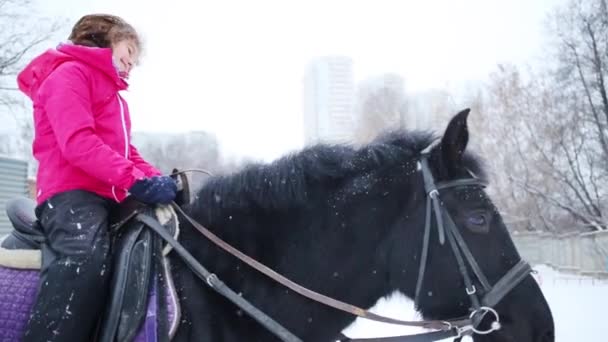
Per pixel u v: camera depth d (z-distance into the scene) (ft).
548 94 84.28
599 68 82.38
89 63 8.64
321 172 9.20
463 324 8.65
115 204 8.90
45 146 8.46
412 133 9.79
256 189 9.08
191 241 8.90
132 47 9.52
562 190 80.53
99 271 7.88
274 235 8.95
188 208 9.29
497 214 9.04
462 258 8.66
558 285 55.26
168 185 8.64
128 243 8.32
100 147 8.08
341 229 8.98
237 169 9.59
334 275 8.87
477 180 9.04
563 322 32.22
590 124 81.66
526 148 82.23
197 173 10.54
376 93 104.78
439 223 8.73
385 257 9.00
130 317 7.87
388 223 9.05
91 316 7.82
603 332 29.01
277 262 8.86
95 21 9.34
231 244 8.89
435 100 94.12
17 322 7.98
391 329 23.62
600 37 83.05
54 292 7.69
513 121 83.05
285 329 8.29
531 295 8.84
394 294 9.32
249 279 8.75
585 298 43.68
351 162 9.39
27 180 49.47
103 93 8.77
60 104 8.06
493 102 85.51
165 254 8.55
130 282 8.03
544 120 82.23
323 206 9.07
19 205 9.00
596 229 78.23
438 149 9.18
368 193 9.12
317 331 8.83
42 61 8.66
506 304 8.73
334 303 8.63
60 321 7.61
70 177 8.32
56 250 7.96
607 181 79.36
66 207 8.12
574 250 75.00
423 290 8.81
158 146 111.45
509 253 8.87
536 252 90.53
